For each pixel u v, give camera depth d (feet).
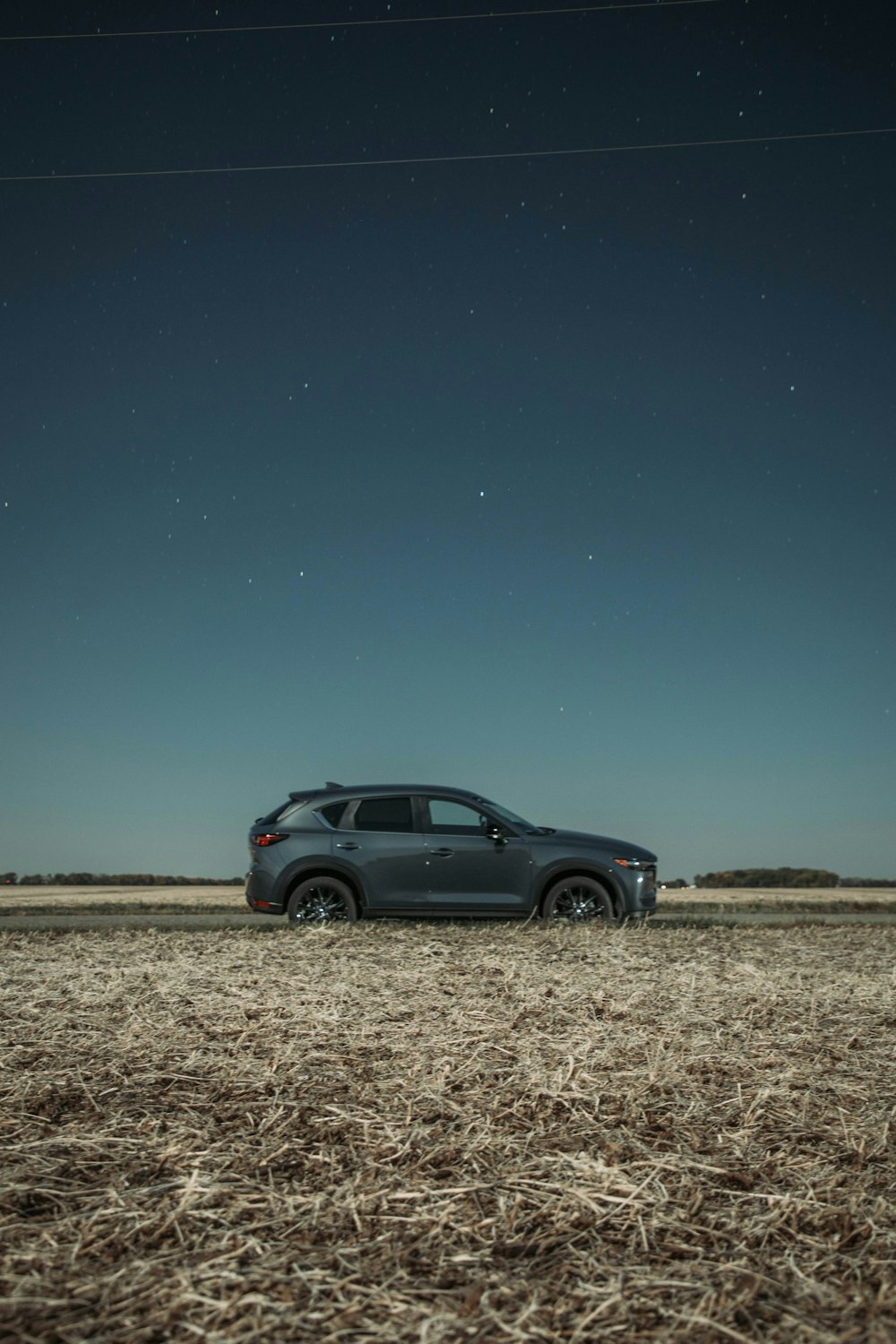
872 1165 10.79
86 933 33.24
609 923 33.40
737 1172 10.52
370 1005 18.76
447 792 34.86
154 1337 7.29
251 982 21.43
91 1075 13.94
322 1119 12.05
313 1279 8.18
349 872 33.63
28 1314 7.54
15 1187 9.85
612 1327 7.51
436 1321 7.54
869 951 28.78
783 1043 16.10
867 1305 7.86
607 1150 11.14
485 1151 11.05
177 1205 9.53
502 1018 17.62
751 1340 7.35
